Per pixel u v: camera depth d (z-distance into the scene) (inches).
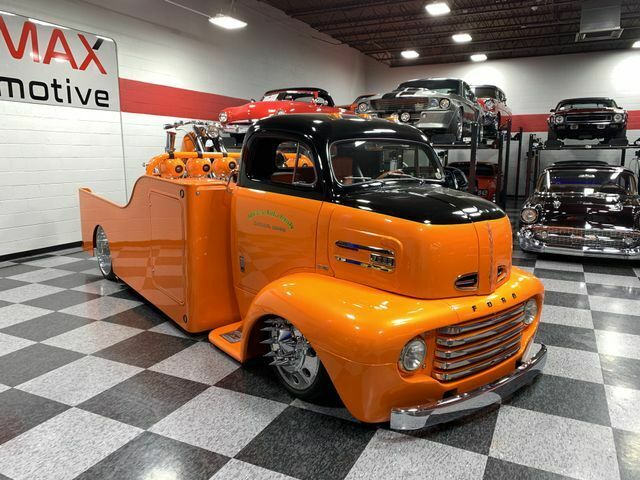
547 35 523.8
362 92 692.1
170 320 156.0
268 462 84.7
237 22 332.2
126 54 308.5
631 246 232.5
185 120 362.6
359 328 82.5
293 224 108.3
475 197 108.0
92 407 103.2
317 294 93.3
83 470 82.8
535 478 81.0
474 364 95.0
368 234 94.0
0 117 241.6
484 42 557.0
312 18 488.4
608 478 81.1
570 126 447.8
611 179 277.3
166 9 337.4
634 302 181.6
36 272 221.0
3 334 144.6
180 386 112.2
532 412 102.0
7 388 111.7
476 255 93.8
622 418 99.8
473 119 357.7
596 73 578.6
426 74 668.1
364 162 113.3
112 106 300.2
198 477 81.0
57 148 270.2
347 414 100.2
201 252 129.2
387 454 87.0
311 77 546.6
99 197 189.8
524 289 104.2
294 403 104.6
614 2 403.9
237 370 120.3
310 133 108.3
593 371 122.3
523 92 616.1
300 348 101.1
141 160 327.3
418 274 88.5
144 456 86.5
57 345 136.3
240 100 424.8
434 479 80.6
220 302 135.3
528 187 507.2
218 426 95.8
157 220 143.6
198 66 371.9
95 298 179.6
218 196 129.6
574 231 242.2
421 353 86.7
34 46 253.3
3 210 246.5
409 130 126.3
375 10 460.1
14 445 90.0
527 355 109.3
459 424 97.0
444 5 376.2
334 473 81.9
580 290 198.2
